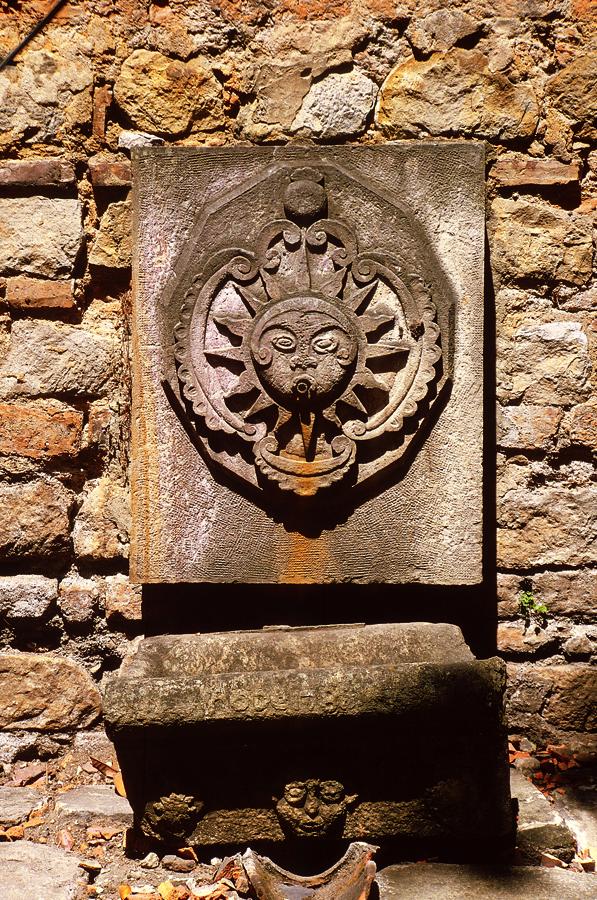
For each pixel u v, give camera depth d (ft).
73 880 7.98
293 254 9.41
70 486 10.48
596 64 10.53
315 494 9.37
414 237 9.53
